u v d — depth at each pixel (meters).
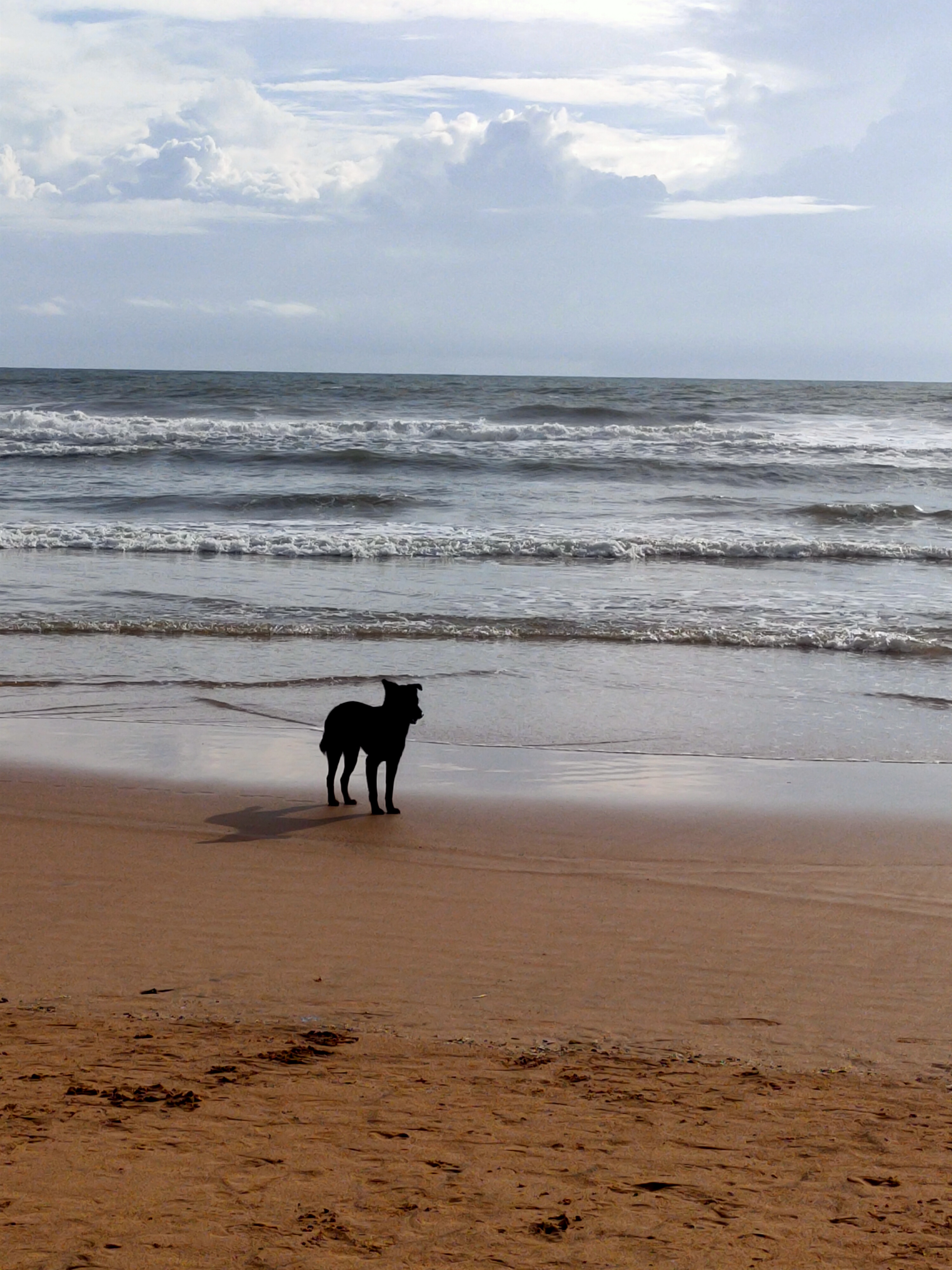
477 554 20.98
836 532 24.44
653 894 6.79
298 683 12.35
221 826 8.02
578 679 12.84
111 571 18.77
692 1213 3.29
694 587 18.42
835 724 11.16
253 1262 2.90
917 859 7.48
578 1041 4.80
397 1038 4.78
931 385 116.12
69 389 62.31
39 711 11.13
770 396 69.81
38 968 5.48
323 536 21.88
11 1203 3.17
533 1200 3.35
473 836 7.88
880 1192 3.47
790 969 5.66
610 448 36.78
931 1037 4.89
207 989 5.28
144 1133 3.74
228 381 83.62
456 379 132.12
